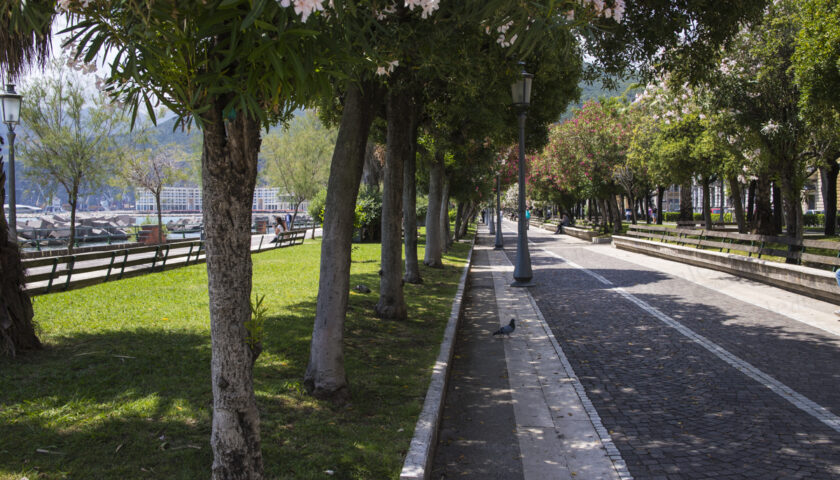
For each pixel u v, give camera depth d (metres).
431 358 6.72
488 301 12.31
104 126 22.59
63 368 5.41
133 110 2.44
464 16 3.73
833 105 10.02
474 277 17.06
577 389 6.02
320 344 5.24
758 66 14.11
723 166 21.00
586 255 23.55
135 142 24.59
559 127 34.44
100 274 12.36
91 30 2.31
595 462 4.27
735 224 37.62
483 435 4.89
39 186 22.88
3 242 5.74
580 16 3.34
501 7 3.23
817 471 3.97
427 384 5.69
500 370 6.89
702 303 10.86
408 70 7.11
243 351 2.91
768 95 14.20
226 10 2.25
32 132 22.00
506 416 5.32
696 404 5.40
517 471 4.19
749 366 6.55
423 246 27.86
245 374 2.93
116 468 3.54
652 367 6.72
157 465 3.62
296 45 2.28
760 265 13.11
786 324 8.70
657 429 4.85
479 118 12.05
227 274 2.83
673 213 58.25
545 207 87.62
